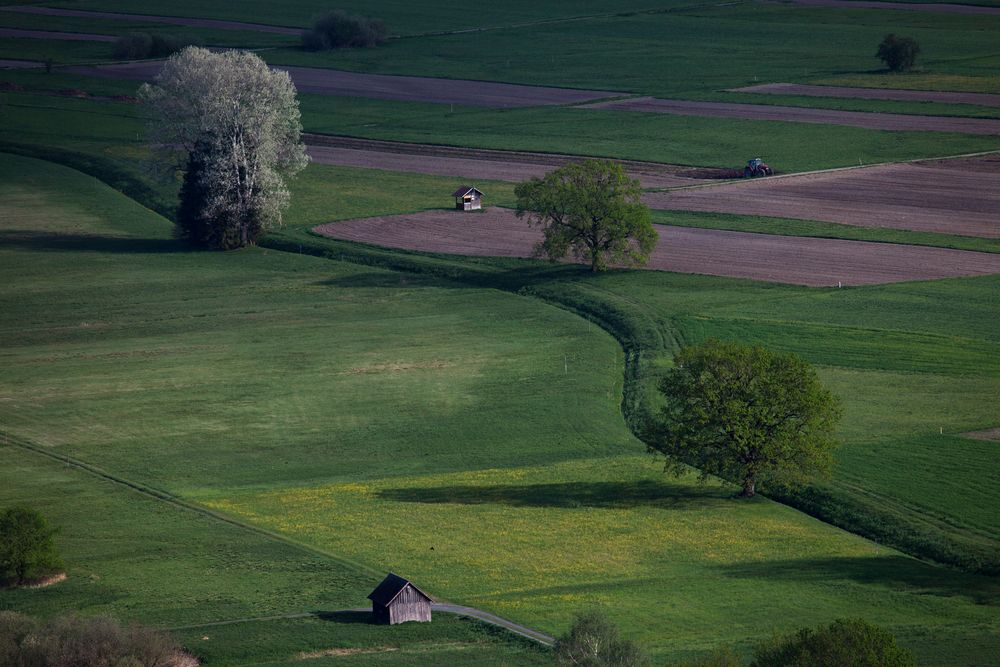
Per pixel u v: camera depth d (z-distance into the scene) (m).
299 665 144.00
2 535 172.25
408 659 144.75
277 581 171.62
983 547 178.75
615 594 165.50
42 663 142.25
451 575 174.38
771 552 182.75
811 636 124.75
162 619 158.88
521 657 144.75
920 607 159.62
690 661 132.50
